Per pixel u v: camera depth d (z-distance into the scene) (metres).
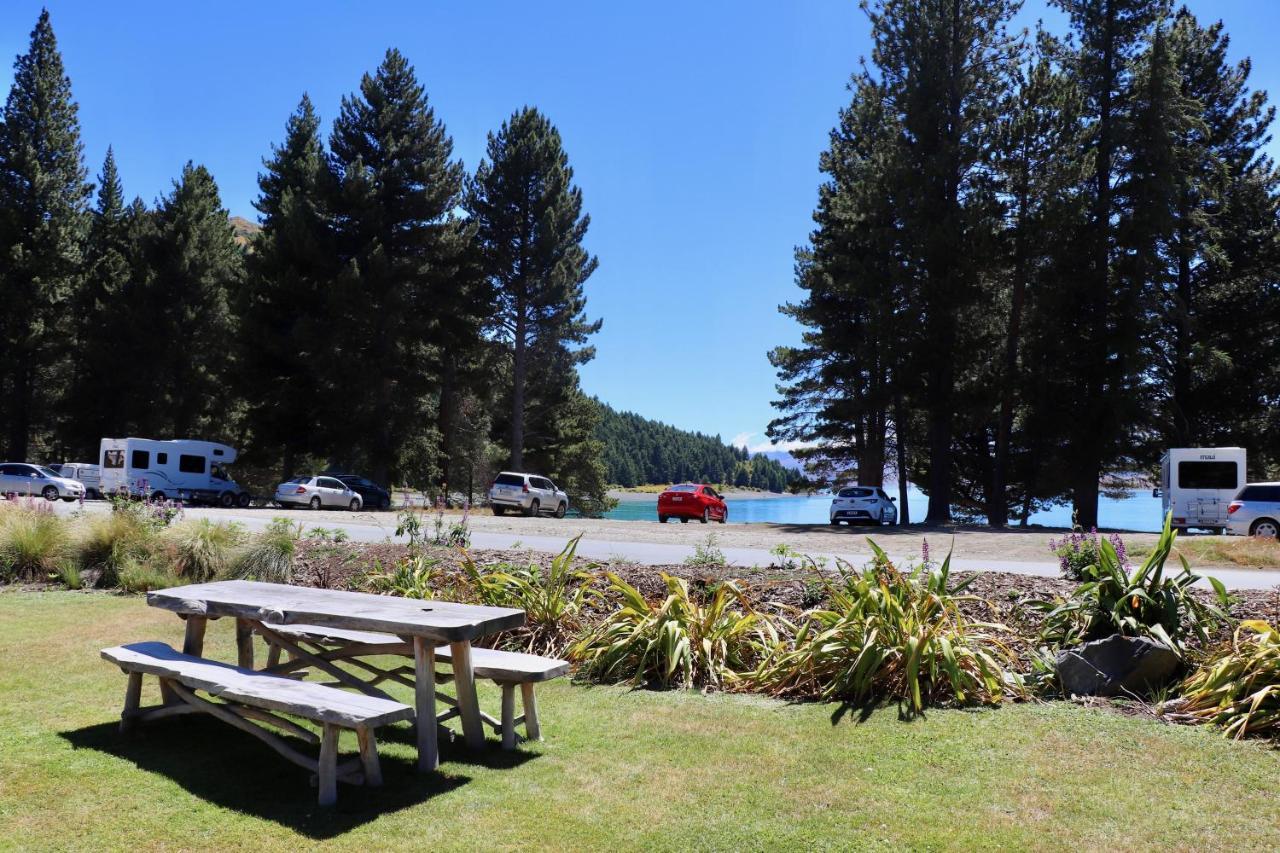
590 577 7.80
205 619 5.41
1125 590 5.98
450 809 3.87
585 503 53.53
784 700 5.70
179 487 33.00
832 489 44.00
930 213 30.39
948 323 30.00
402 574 8.74
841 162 40.72
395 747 4.86
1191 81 36.72
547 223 41.88
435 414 43.88
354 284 35.91
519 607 7.54
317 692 4.28
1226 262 31.48
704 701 5.71
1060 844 3.45
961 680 5.52
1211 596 6.81
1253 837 3.50
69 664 6.58
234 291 45.47
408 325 38.84
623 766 4.44
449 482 46.78
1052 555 15.25
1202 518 23.88
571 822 3.71
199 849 3.42
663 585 8.02
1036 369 30.56
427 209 39.56
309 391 38.38
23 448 47.00
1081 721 5.01
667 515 31.81
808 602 7.31
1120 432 30.02
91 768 4.35
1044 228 29.55
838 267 37.00
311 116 47.03
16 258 44.44
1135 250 30.03
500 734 4.98
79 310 48.28
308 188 40.34
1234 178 35.97
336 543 11.52
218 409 50.34
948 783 4.12
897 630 5.77
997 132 30.86
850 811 3.80
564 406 50.72
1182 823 3.64
